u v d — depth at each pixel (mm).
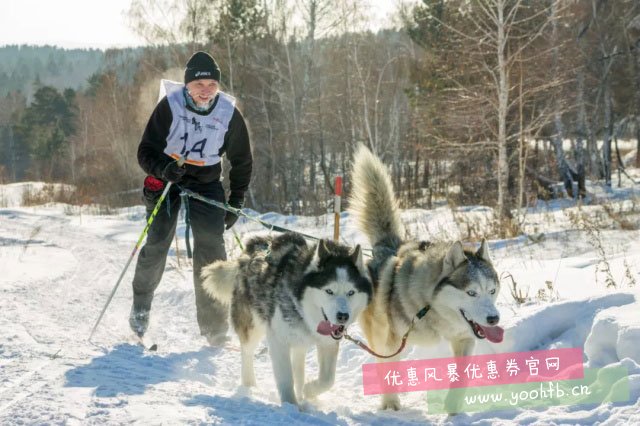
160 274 5957
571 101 23031
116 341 5645
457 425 3822
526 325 4805
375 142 24109
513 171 21453
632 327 4105
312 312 4070
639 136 33344
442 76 20047
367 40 27641
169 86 5680
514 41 17125
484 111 15891
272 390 4633
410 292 4281
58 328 5891
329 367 4250
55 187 30250
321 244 4098
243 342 4691
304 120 27312
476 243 10516
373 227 5055
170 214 5770
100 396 3885
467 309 4004
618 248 8984
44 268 9336
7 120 83375
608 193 22562
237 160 6051
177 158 5531
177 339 6082
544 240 10172
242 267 4734
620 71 25188
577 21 22766
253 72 27703
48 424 3346
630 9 24812
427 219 14328
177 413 3637
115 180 32312
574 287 6172
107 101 37469
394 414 4137
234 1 27047
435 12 21781
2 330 5543
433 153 22469
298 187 26188
